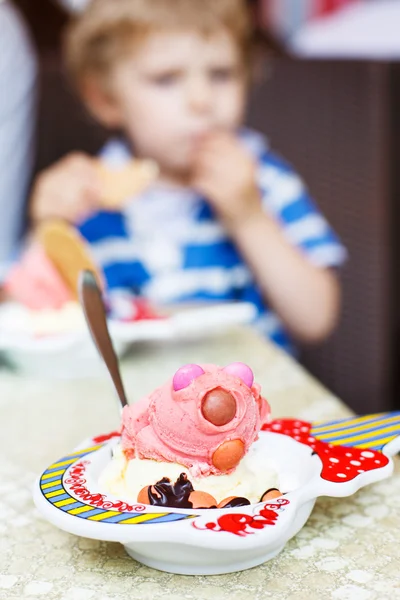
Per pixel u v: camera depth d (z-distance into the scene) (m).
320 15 1.56
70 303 0.88
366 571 0.48
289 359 0.88
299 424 0.57
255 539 0.45
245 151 1.61
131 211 1.62
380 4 1.56
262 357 0.89
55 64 1.57
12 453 0.64
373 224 1.62
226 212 1.64
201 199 1.63
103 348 0.59
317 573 0.48
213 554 0.47
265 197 1.63
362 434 0.55
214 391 0.49
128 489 0.50
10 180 1.59
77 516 0.47
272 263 1.64
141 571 0.49
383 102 1.58
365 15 1.57
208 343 0.98
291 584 0.47
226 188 1.62
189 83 1.59
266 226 1.63
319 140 1.60
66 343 0.80
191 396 0.49
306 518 0.50
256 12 1.57
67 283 0.88
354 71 1.57
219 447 0.49
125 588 0.47
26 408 0.73
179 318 0.92
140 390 0.77
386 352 1.67
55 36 1.56
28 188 1.59
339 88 1.58
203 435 0.49
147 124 1.60
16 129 1.58
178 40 1.57
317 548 0.50
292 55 1.58
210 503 0.48
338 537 0.51
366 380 1.68
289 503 0.47
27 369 0.82
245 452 0.50
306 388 0.76
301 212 1.62
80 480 0.50
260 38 1.58
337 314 1.65
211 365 0.51
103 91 1.58
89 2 1.56
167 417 0.49
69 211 1.59
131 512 0.47
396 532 0.52
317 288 1.64
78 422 0.70
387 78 1.57
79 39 1.56
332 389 1.68
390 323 1.66
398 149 1.59
